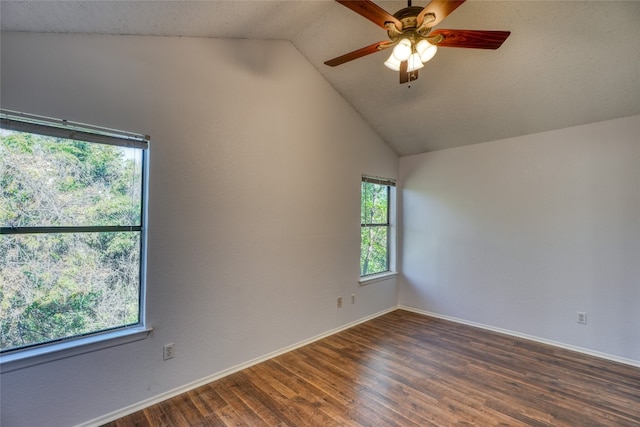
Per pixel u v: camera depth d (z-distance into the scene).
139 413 2.08
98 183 2.03
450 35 1.88
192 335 2.39
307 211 3.26
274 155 2.96
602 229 2.98
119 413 2.04
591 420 2.03
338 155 3.63
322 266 3.43
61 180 1.90
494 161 3.69
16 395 1.70
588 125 3.05
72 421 1.87
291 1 2.34
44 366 1.78
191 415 2.07
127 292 2.15
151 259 2.19
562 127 3.20
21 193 1.78
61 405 1.83
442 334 3.55
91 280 2.01
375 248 4.32
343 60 2.30
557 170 3.24
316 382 2.49
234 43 2.68
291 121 3.12
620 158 2.88
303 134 3.23
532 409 2.14
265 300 2.88
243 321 2.71
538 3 2.19
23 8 1.55
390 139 4.27
